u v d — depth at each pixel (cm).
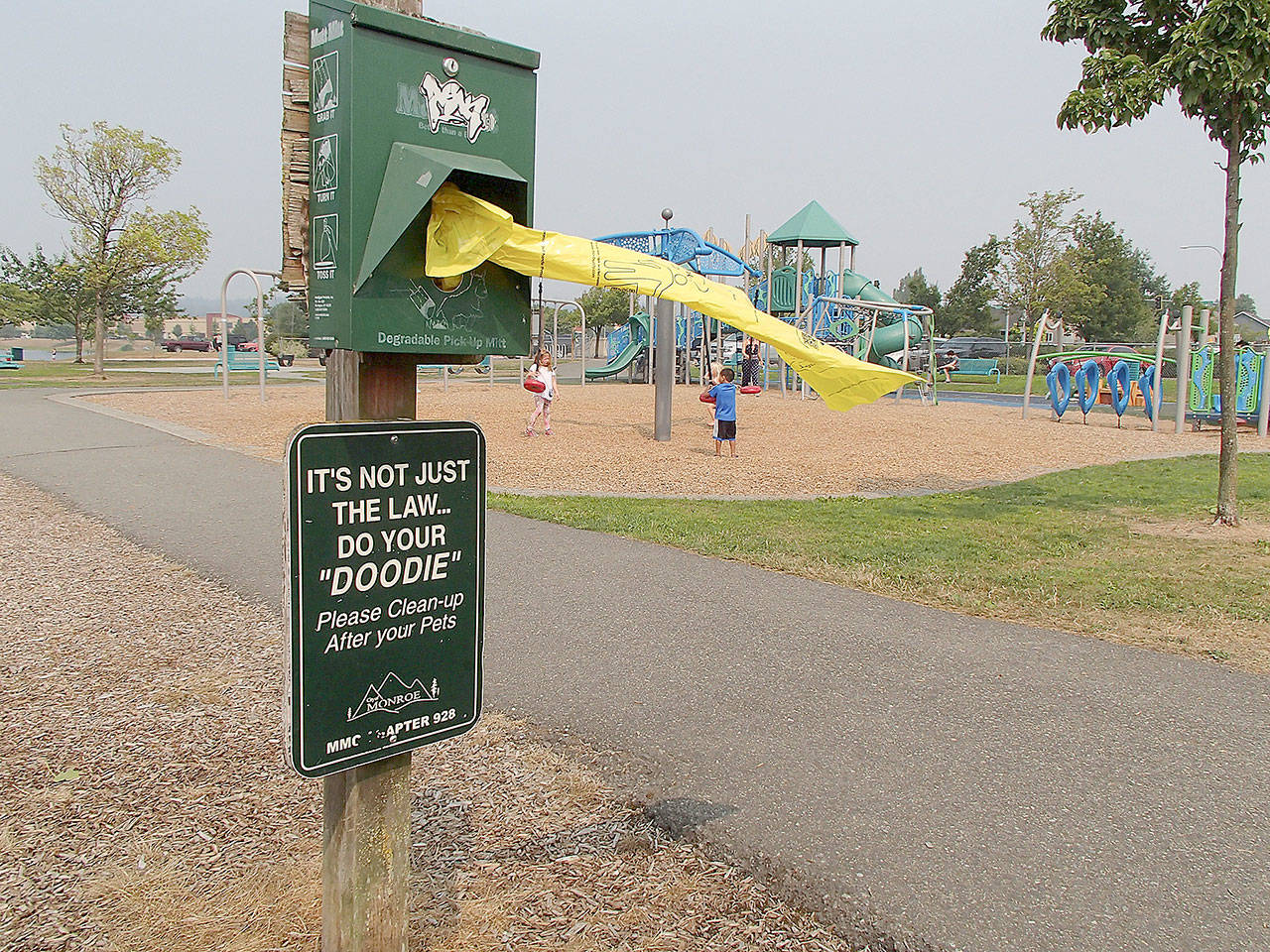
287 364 5278
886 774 382
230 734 417
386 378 227
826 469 1321
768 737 416
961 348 5847
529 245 221
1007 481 1225
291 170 223
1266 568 718
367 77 204
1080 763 394
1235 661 514
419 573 222
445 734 232
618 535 832
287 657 204
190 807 352
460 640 232
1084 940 278
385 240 203
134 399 2391
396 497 216
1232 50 740
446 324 222
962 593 646
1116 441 1769
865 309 3450
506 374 4531
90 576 671
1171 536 846
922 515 953
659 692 467
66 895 296
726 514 948
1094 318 6169
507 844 328
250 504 954
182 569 691
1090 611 606
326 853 230
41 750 400
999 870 314
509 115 227
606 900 295
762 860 318
